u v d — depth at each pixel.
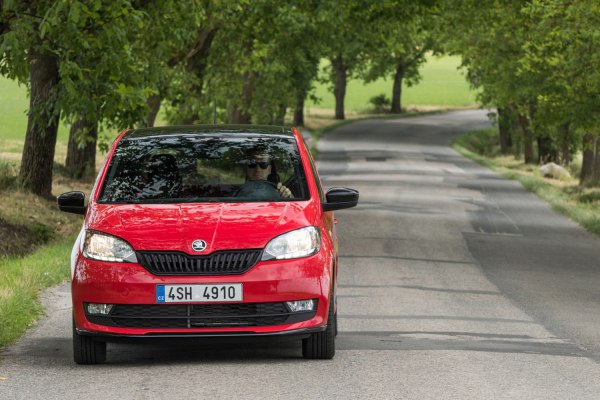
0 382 17.39
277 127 23.59
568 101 86.44
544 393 16.95
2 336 22.42
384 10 98.56
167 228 19.09
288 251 18.92
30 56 38.81
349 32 105.88
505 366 19.42
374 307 29.55
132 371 18.44
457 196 83.81
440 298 32.34
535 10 73.56
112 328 18.62
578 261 48.09
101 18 37.31
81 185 69.88
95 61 39.97
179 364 19.28
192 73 74.81
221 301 18.50
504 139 194.12
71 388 16.86
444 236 54.69
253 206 20.05
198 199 20.52
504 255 48.12
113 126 49.59
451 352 20.95
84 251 19.08
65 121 44.19
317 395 16.31
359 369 18.70
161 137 22.44
